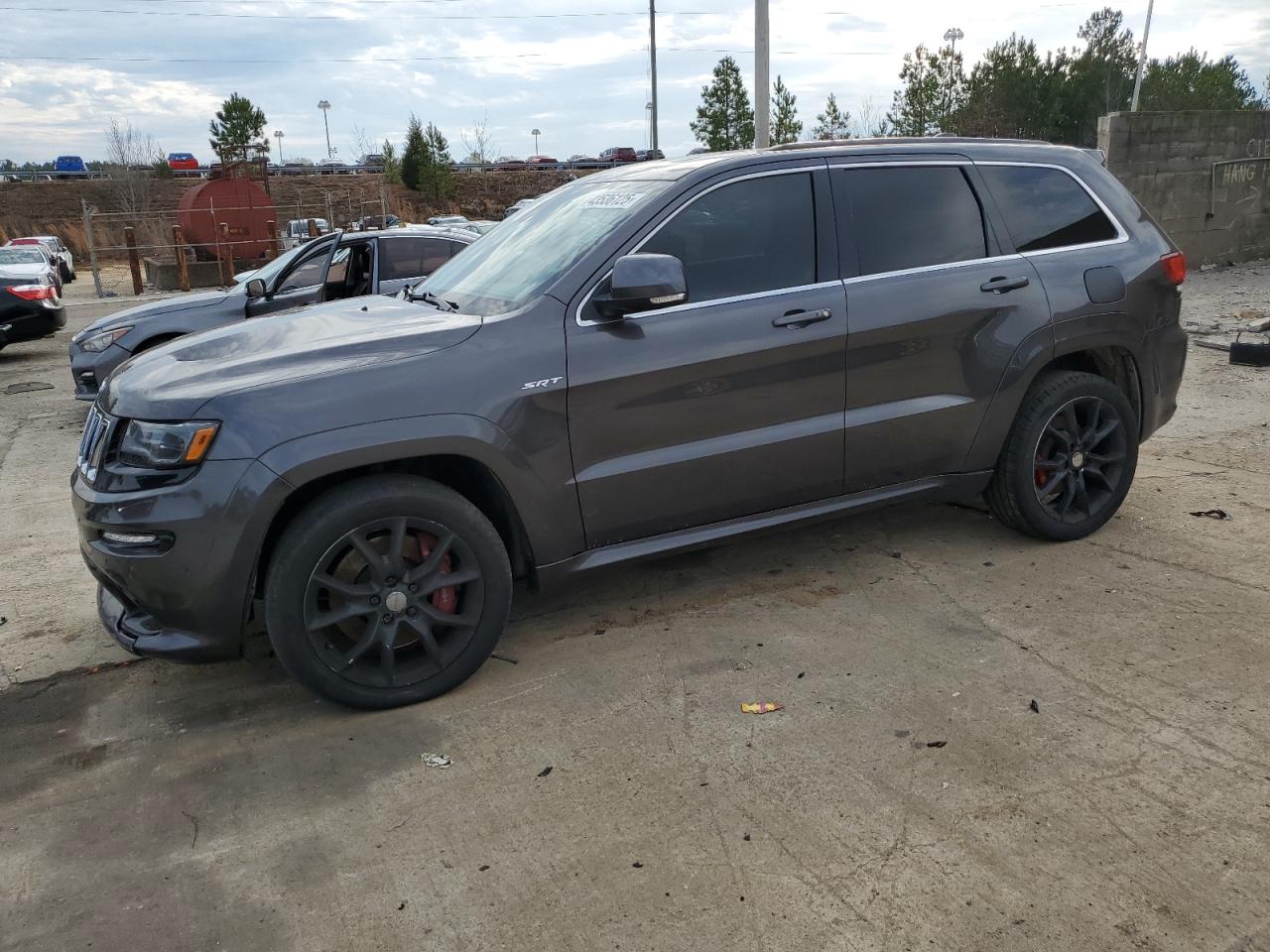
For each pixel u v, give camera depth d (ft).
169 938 7.87
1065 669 11.39
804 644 12.36
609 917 7.82
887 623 12.81
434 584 11.08
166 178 204.23
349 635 11.33
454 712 11.16
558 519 11.68
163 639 10.69
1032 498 14.58
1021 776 9.39
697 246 12.30
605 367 11.56
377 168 248.11
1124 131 43.45
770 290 12.55
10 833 9.36
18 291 44.29
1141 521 16.03
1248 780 9.20
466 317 11.89
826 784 9.41
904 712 10.64
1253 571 13.87
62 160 245.04
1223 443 20.40
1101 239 14.87
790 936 7.53
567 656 12.36
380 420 10.52
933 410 13.60
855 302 12.87
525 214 14.73
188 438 10.09
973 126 105.50
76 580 16.01
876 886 8.03
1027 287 13.99
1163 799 8.96
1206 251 46.65
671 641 12.64
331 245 26.58
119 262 140.05
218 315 26.35
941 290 13.41
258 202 90.43
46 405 32.65
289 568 10.36
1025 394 14.37
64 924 8.07
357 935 7.80
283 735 10.89
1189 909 7.63
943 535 15.83
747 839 8.68
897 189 13.53
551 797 9.44
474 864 8.55
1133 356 15.05
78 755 10.73
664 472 12.10
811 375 12.69
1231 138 45.60
